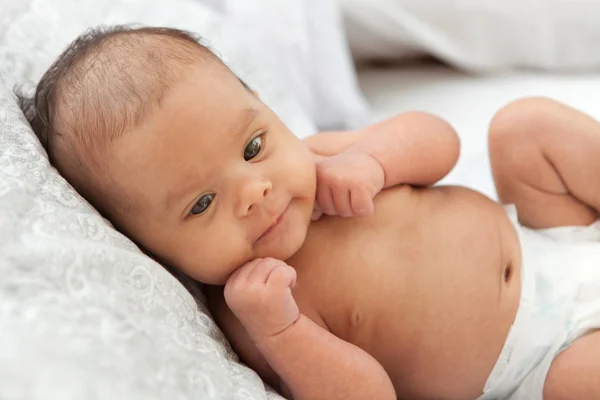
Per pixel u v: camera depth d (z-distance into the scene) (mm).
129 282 701
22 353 558
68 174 839
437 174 1009
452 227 937
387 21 1718
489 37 1695
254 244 820
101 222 755
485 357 904
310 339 802
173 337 675
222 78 835
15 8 1139
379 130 1009
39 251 646
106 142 793
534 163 1002
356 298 893
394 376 929
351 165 899
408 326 893
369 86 1799
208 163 789
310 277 903
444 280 899
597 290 916
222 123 799
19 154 759
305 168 854
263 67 1351
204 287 945
